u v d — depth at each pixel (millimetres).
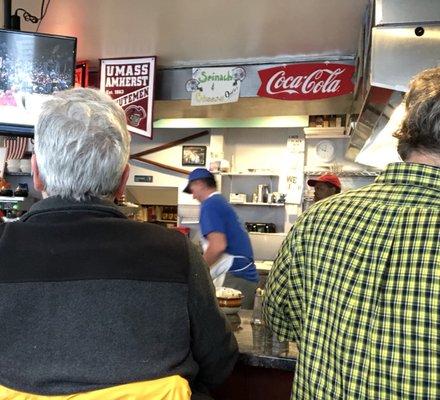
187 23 3014
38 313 792
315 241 869
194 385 991
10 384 777
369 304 760
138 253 849
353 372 760
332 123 5434
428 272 714
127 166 989
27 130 2141
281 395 1330
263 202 5852
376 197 830
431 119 796
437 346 689
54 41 2178
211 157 6078
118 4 2781
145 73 3549
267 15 2848
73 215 874
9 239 846
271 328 1035
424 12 1831
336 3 2641
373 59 1860
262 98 3705
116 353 787
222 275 2912
